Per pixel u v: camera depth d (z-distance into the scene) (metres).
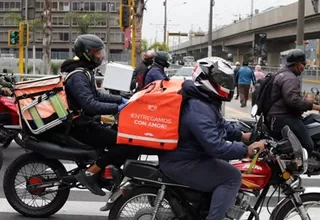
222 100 3.92
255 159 4.09
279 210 4.23
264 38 23.33
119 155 4.60
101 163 4.68
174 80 4.23
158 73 8.35
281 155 4.08
